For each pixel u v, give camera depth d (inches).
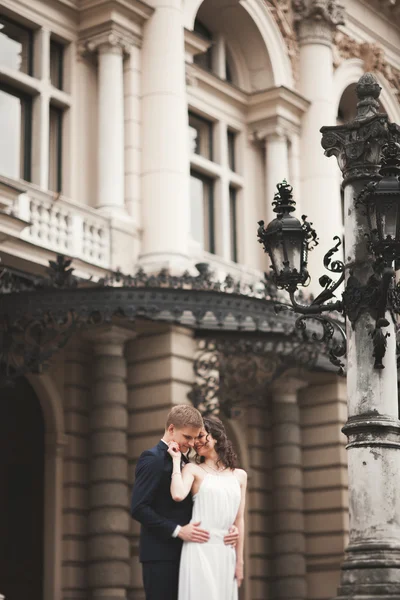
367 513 429.7
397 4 1337.4
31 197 839.1
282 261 488.1
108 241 907.4
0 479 888.3
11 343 761.6
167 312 798.5
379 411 441.1
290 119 1147.9
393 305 451.8
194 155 1066.7
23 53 947.3
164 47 967.6
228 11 1135.0
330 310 477.4
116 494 882.8
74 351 922.7
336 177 1168.8
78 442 914.1
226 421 1063.0
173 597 327.9
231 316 806.5
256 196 1136.8
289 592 1064.8
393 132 465.7
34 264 826.8
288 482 1088.2
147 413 895.1
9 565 879.7
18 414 909.8
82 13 970.1
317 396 1110.4
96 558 876.6
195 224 1080.2
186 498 335.3
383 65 1323.8
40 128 928.9
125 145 953.5
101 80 956.6
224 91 1107.9
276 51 1158.3
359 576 415.8
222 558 327.3
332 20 1189.7
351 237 461.7
